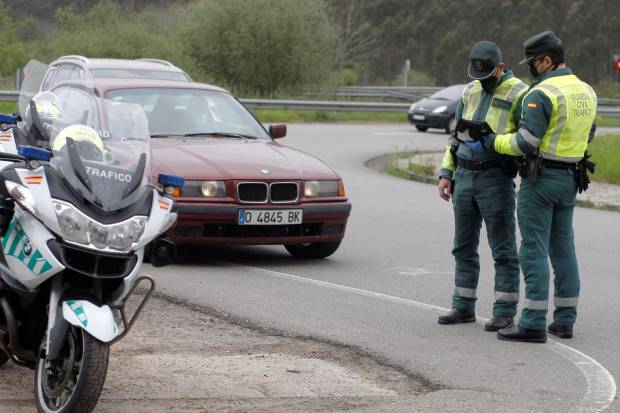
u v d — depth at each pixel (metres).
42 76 13.41
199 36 83.50
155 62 31.92
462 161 15.48
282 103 68.81
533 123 14.40
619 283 19.59
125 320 10.95
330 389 12.34
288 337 14.80
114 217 10.25
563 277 15.11
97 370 10.07
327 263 20.81
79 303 10.18
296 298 17.22
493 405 11.70
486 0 177.88
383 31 178.50
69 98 11.91
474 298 15.88
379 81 148.75
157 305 16.47
